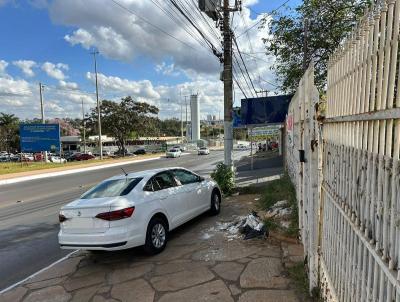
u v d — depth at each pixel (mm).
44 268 6176
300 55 14680
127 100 61656
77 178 24891
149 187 6695
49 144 40469
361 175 2449
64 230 6031
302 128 5449
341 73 2992
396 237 1812
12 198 16062
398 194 1782
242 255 5711
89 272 5742
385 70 1893
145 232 6074
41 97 42406
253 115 16578
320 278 4051
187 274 5211
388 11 1848
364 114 2273
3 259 6793
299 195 6090
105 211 5742
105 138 93750
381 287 2045
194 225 8070
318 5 13250
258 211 8531
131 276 5379
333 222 3398
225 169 12688
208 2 12398
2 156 60750
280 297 4207
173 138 112500
